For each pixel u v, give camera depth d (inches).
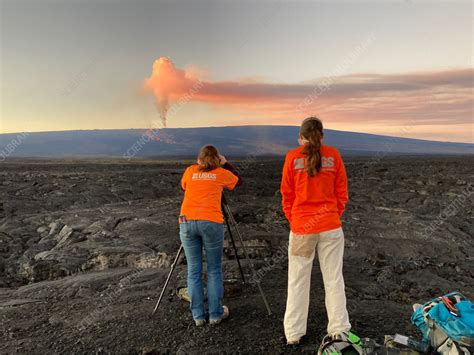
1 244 407.8
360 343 153.6
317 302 226.8
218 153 207.0
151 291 251.4
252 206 531.8
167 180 1034.1
